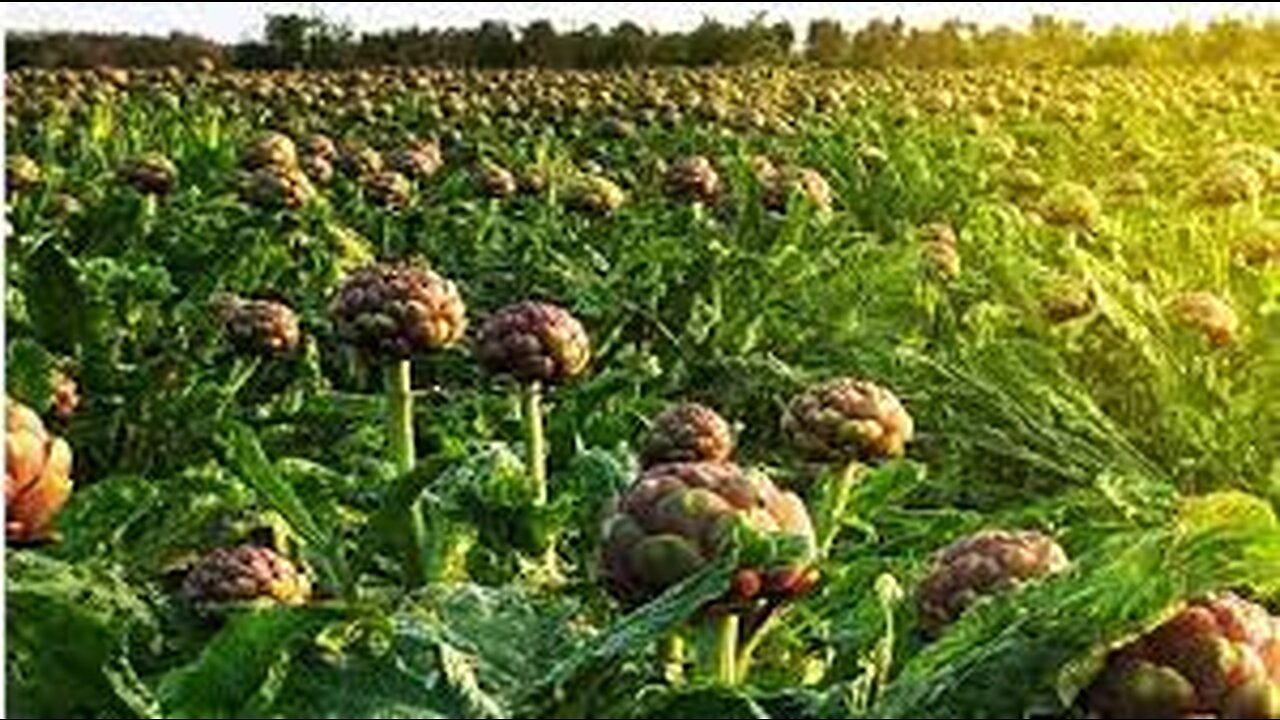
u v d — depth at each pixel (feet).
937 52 264.72
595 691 12.89
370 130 124.88
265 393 37.55
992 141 105.91
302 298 45.29
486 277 54.49
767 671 17.95
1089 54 257.34
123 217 49.14
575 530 22.25
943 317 46.24
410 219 64.69
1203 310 41.29
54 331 34.06
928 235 57.47
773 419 40.42
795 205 54.44
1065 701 12.01
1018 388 39.65
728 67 263.90
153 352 37.17
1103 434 37.83
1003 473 37.86
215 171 70.44
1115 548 12.80
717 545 13.74
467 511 20.43
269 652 12.66
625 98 145.48
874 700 13.62
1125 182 72.49
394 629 13.06
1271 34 248.52
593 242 63.00
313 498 23.09
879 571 18.89
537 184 71.97
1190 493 36.99
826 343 44.09
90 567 16.11
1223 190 57.47
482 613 13.92
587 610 19.08
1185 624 12.20
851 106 143.84
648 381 41.16
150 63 222.28
